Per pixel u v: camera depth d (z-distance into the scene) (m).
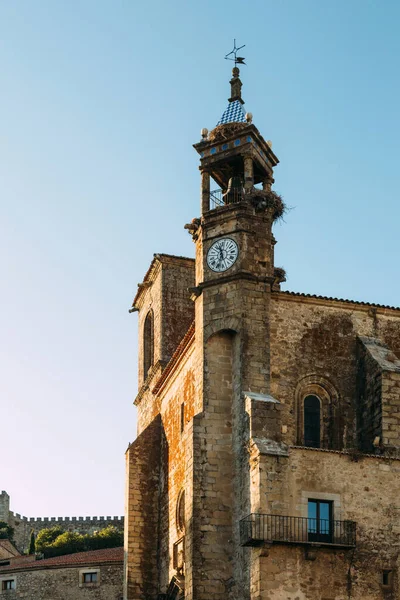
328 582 40.09
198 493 44.31
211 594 42.88
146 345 66.50
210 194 50.12
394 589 40.75
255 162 50.28
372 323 48.50
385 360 46.28
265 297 46.75
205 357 46.44
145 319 67.44
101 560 73.88
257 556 40.00
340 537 40.84
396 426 44.38
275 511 40.75
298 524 40.66
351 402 46.84
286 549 40.19
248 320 46.09
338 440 46.06
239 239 47.56
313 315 47.75
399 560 41.22
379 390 45.06
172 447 55.00
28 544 130.88
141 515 56.41
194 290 48.03
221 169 51.66
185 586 44.16
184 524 48.78
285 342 46.88
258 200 48.31
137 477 57.12
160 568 54.84
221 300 46.94
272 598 39.34
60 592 73.38
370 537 41.25
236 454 44.66
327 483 41.66
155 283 65.88
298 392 46.34
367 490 41.97
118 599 72.44
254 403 43.59
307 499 41.25
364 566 40.75
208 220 48.81
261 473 41.19
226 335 46.91
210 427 45.38
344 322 48.09
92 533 132.88
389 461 42.69
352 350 47.72
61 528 134.00
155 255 64.38
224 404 45.88
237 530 43.38
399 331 48.78
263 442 42.47
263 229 48.12
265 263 47.53
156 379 61.72
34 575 74.56
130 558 55.28
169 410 56.72
